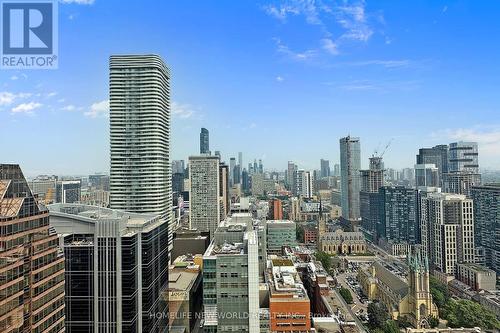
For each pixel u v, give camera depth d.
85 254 160.00
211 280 164.50
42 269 107.81
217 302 162.75
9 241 96.19
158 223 195.88
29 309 101.94
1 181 104.31
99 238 160.25
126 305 159.88
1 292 90.56
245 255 163.25
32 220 106.31
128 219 183.50
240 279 162.62
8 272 93.00
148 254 173.50
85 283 160.12
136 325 165.50
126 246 160.38
